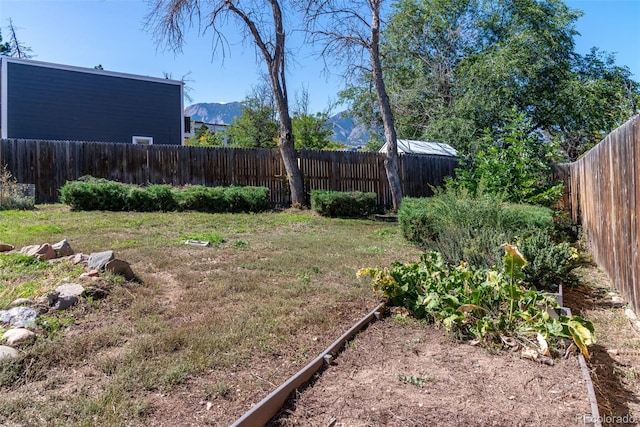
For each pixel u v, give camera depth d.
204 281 4.46
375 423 2.00
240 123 25.56
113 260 4.09
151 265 5.02
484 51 21.19
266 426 1.98
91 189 9.70
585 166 7.67
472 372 2.56
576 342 2.66
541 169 10.19
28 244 5.68
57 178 11.05
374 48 12.09
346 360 2.71
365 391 2.31
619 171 4.47
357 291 4.25
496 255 4.42
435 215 6.66
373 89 20.91
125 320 3.21
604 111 19.53
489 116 19.05
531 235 5.09
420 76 21.59
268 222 9.74
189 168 12.16
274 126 25.38
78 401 2.07
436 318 3.37
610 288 4.80
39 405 2.02
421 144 17.19
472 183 9.88
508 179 9.39
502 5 22.05
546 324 2.90
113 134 18.89
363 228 9.57
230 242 6.96
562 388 2.37
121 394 2.15
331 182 13.27
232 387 2.29
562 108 20.23
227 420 1.96
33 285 3.56
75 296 3.37
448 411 2.11
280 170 13.05
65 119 17.66
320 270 5.15
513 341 2.97
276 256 5.95
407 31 21.39
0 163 10.43
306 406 2.15
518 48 19.28
